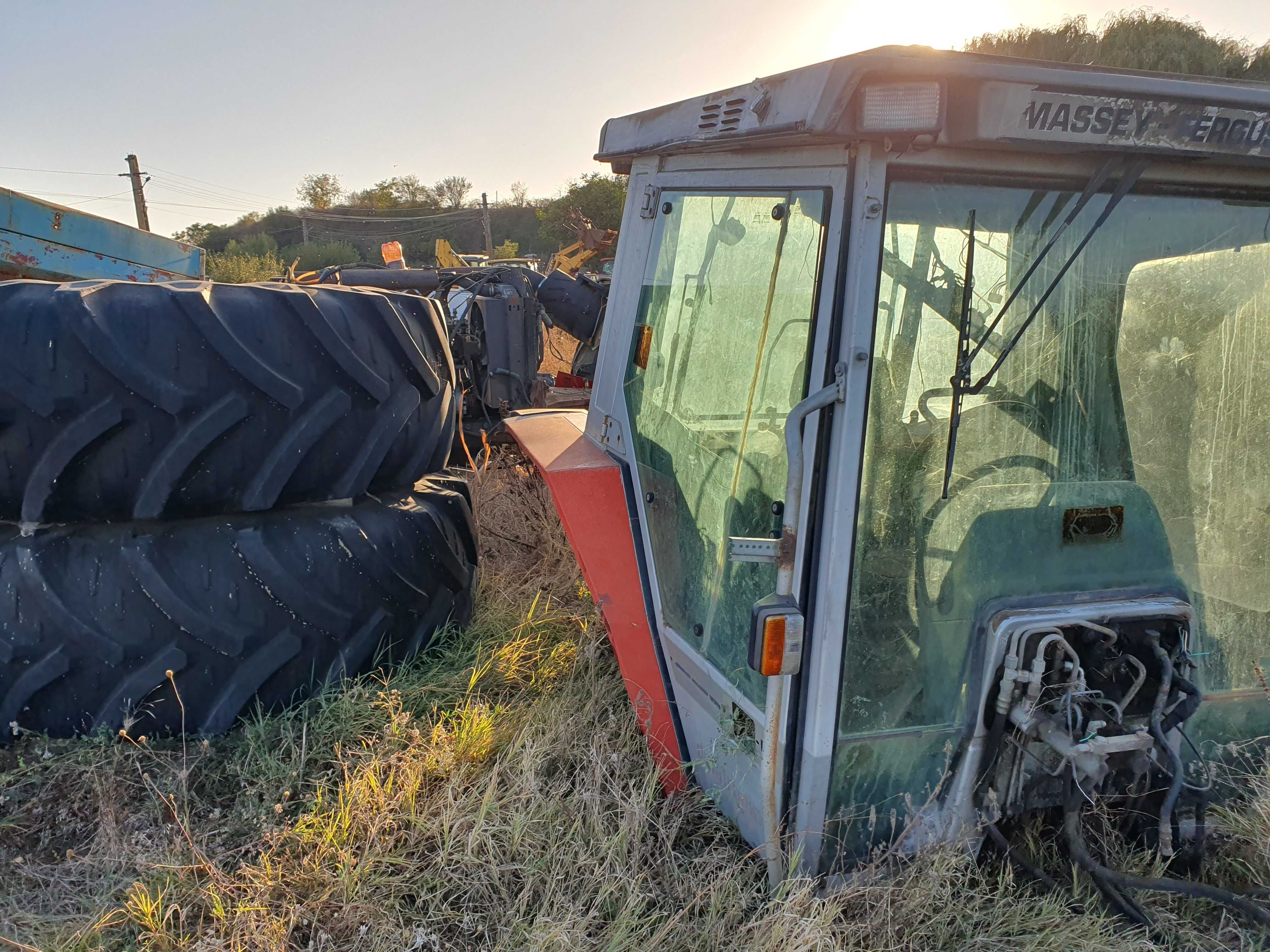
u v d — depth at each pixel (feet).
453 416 13.08
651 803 8.51
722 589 7.87
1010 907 7.32
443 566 11.64
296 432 10.19
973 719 7.12
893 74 5.43
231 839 8.38
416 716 10.39
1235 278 7.29
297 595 10.00
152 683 9.46
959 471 6.77
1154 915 7.22
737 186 7.78
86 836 8.41
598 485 9.77
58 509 9.55
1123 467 7.22
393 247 30.58
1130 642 7.14
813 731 6.75
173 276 23.59
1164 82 5.82
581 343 20.40
